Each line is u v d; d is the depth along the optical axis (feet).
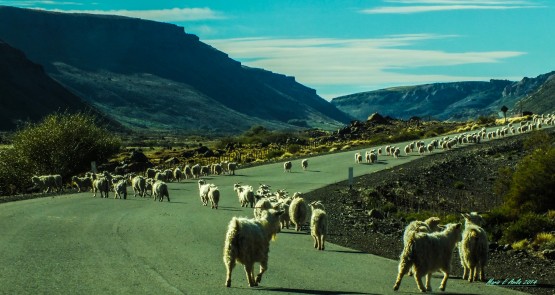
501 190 147.95
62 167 185.57
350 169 138.62
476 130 360.28
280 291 45.93
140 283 48.08
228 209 102.32
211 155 268.41
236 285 47.91
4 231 76.74
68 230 77.66
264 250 48.32
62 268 53.88
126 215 93.71
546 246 69.46
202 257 59.88
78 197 125.49
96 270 53.06
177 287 46.80
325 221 67.26
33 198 124.47
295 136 423.64
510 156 210.18
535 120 369.09
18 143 183.73
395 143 296.30
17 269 53.36
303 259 60.54
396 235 83.05
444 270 47.80
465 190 156.25
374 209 104.63
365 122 421.59
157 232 76.33
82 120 195.00
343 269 55.62
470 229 52.13
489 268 58.90
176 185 149.59
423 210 123.65
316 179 157.38
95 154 195.42
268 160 229.45
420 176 165.27
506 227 88.02
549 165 114.11
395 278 52.06
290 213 81.56
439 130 371.76
